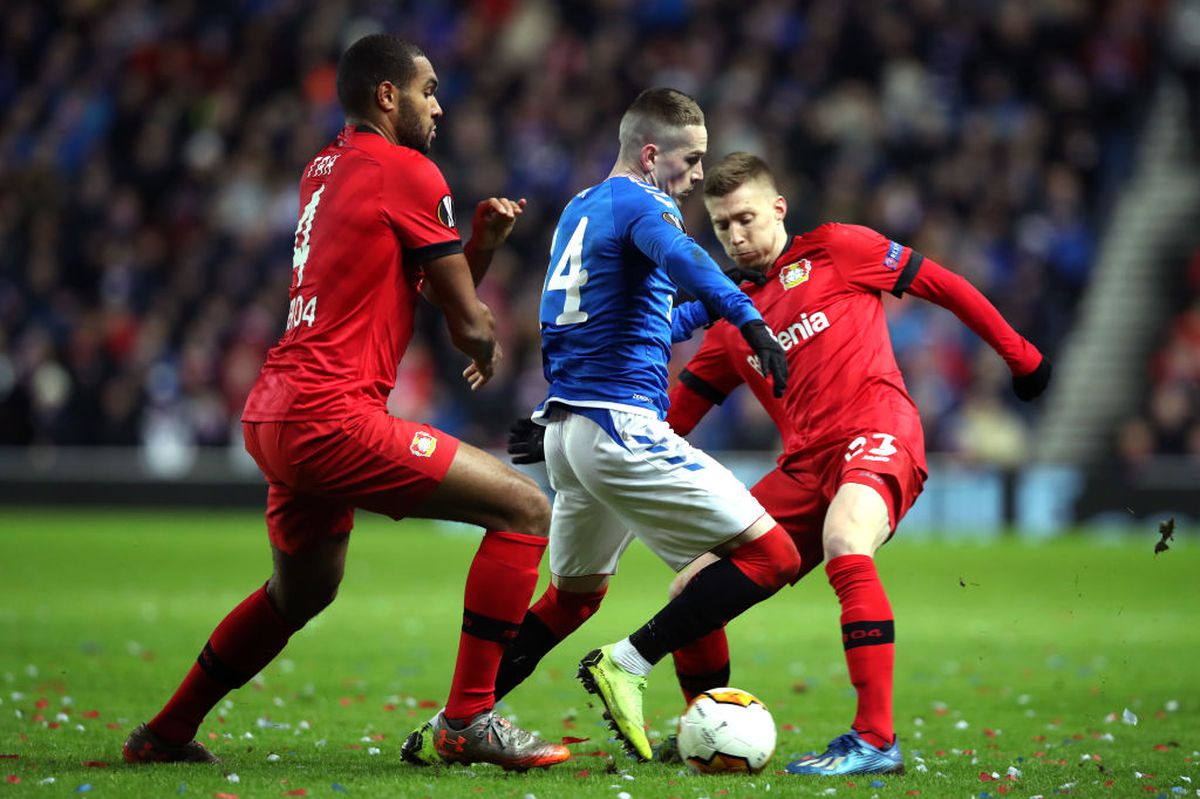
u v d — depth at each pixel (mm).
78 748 20141
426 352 76062
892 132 81562
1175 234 80062
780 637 36750
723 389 22641
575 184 81125
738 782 17719
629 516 19359
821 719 24719
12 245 85750
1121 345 77625
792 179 78750
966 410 71500
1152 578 50156
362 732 22438
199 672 19062
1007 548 61406
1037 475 69750
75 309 82562
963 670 30922
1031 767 19547
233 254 82500
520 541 18703
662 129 19781
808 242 21516
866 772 18547
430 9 92125
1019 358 21734
